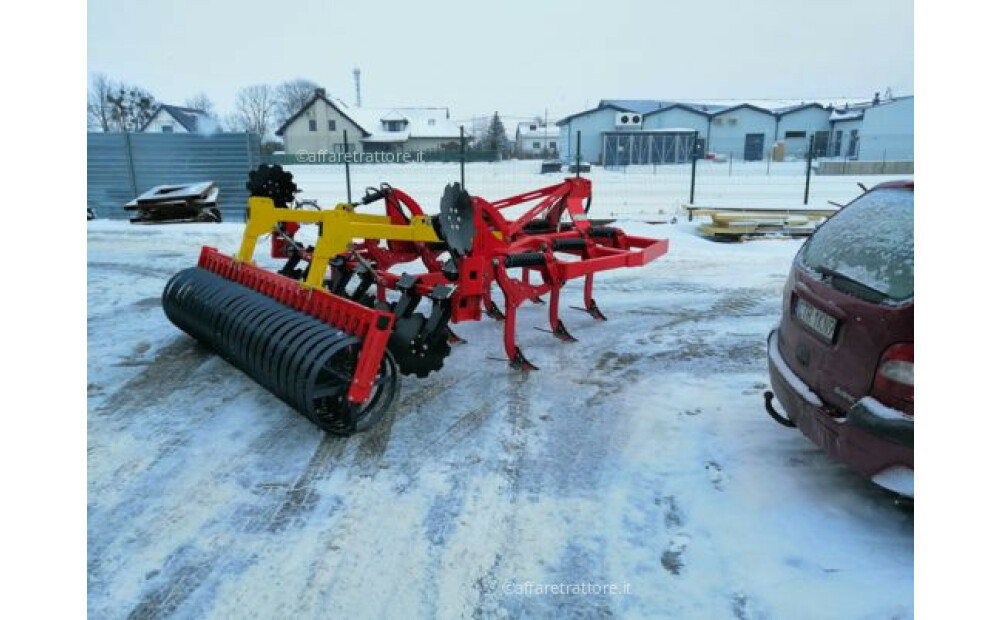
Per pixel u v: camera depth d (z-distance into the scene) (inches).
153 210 541.6
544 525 118.6
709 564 108.1
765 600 99.9
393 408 167.2
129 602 99.4
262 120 2122.3
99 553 110.2
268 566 107.7
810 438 121.2
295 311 161.5
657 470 137.0
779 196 758.5
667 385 183.2
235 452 144.3
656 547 112.7
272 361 151.7
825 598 99.7
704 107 1774.1
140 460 140.6
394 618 97.0
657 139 1456.7
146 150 644.7
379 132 1866.4
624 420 160.7
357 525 118.5
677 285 313.4
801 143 1590.8
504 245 198.1
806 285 128.1
